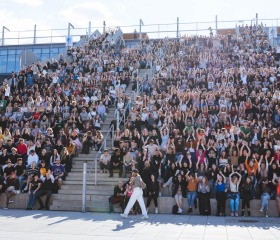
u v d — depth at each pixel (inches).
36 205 713.6
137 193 598.5
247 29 1795.0
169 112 924.0
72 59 1578.5
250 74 1161.4
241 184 666.8
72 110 968.9
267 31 1854.1
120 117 965.8
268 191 663.1
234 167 719.7
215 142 795.4
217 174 673.0
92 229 484.4
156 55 1466.5
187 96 1003.3
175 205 667.4
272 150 741.3
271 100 984.9
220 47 1621.6
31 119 970.1
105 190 717.3
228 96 1010.7
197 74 1197.1
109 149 844.0
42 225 512.4
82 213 652.1
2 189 723.4
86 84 1144.8
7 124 961.5
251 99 984.3
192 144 777.6
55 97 1077.1
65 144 839.1
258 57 1386.6
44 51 2165.4
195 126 884.0
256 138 806.5
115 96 1087.6
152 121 902.4
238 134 814.5
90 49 1641.2
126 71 1269.7
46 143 824.3
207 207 652.7
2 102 1089.4
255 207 654.5
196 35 1865.2
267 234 464.4
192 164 722.2
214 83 1163.3
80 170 790.5
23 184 735.1
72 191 722.8
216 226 526.9
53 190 723.4
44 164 743.7
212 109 942.4
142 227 508.1
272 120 904.3
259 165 693.3
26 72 1277.1
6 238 416.5
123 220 573.6
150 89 1146.7
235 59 1423.5
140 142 831.1
